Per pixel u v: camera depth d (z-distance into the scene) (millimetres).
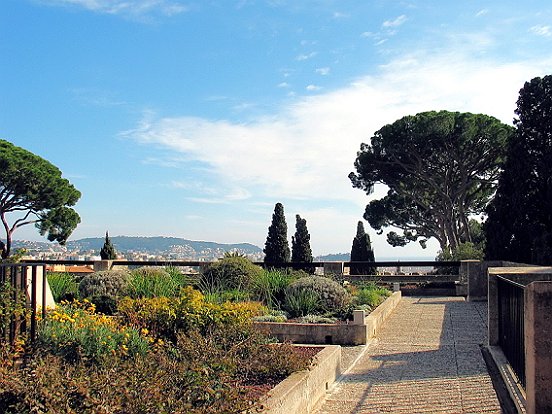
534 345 5285
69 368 5480
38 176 37406
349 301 15094
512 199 25062
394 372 9031
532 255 23219
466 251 29172
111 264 24000
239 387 6086
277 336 12203
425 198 37969
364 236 36500
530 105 25812
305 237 36688
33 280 6574
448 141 33625
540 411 5238
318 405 7309
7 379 4746
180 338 8227
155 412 4719
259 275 16656
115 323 8523
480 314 16516
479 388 7641
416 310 18062
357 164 37500
